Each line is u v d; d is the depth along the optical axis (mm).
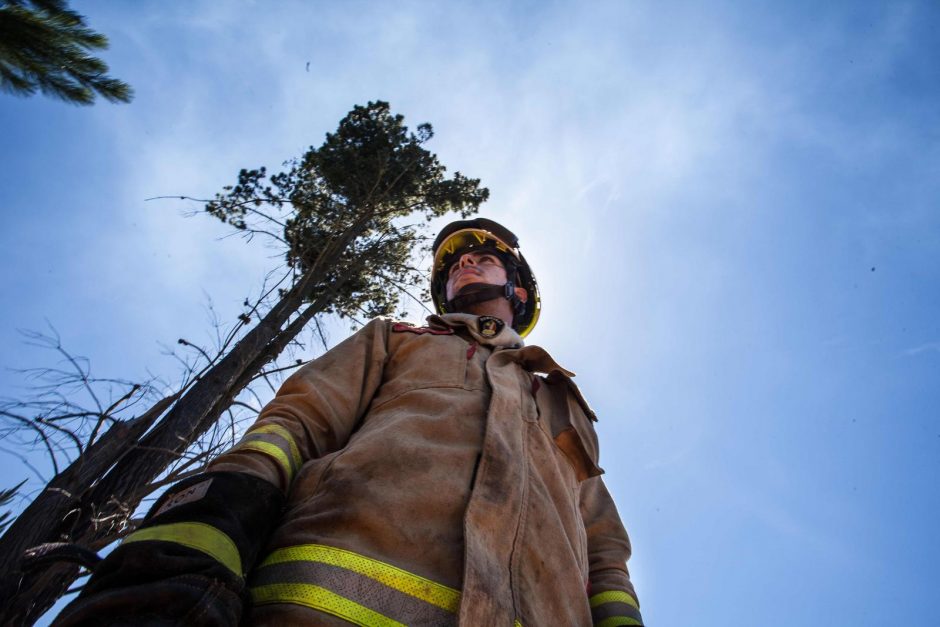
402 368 1918
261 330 7391
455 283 2982
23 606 3975
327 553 1180
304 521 1274
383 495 1321
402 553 1233
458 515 1338
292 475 1448
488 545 1306
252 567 1238
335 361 1886
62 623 885
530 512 1477
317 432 1645
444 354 1930
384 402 1771
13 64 7422
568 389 2150
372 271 9359
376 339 2021
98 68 7641
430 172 10891
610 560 2104
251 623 1092
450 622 1153
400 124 11391
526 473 1558
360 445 1473
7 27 7082
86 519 4898
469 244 3184
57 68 7527
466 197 11055
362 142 11109
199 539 1053
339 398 1761
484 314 2852
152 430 6004
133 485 5414
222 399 6664
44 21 7234
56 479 4891
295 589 1116
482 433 1599
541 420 1891
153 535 1044
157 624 886
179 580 956
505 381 1851
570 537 1635
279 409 1633
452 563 1247
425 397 1706
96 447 5168
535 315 3393
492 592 1201
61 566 4160
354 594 1121
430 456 1451
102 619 882
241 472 1251
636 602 2018
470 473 1450
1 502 4125
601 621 1928
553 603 1389
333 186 10328
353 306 9594
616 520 2248
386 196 10148
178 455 5039
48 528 4633
